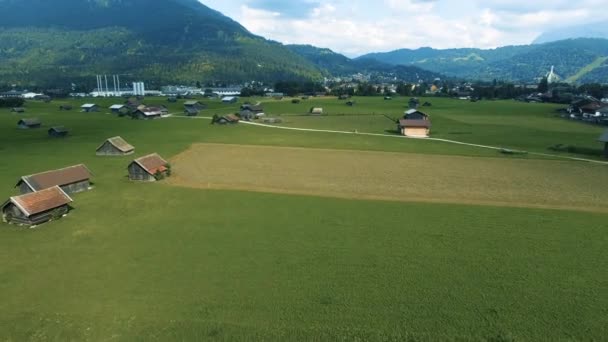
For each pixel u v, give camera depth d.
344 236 39.94
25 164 72.38
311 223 43.38
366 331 25.58
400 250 36.91
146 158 63.22
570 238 39.53
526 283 31.25
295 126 130.50
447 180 62.19
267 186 58.56
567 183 60.06
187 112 164.38
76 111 180.50
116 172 66.88
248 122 141.00
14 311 27.53
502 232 41.03
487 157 78.81
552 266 33.94
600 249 37.09
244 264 34.06
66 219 44.75
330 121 144.50
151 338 24.92
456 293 29.89
